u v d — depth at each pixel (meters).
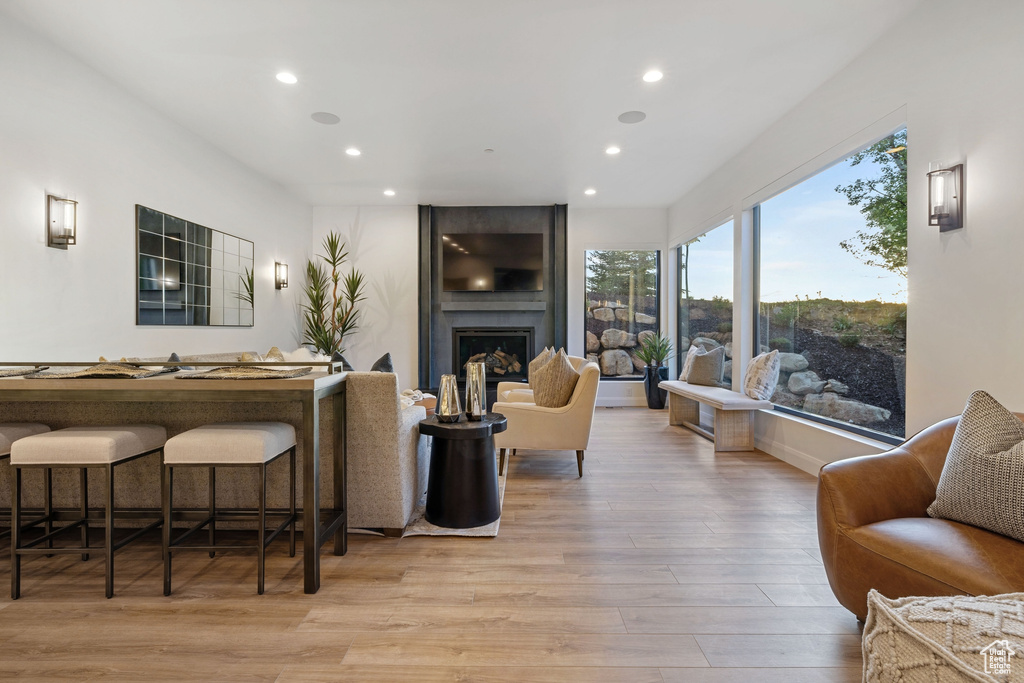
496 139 4.36
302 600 1.82
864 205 3.10
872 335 3.05
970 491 1.48
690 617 1.72
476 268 6.68
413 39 2.87
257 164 5.00
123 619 1.69
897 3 2.54
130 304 3.50
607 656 1.51
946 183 2.32
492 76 3.28
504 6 2.58
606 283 6.92
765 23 2.72
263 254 5.37
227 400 1.90
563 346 6.61
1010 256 2.08
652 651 1.53
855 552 1.54
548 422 3.41
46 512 2.29
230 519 2.31
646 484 3.28
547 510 2.79
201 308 4.30
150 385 1.90
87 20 2.67
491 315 6.75
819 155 3.42
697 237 5.94
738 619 1.71
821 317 3.54
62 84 2.95
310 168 5.13
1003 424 1.51
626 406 6.84
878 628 0.87
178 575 2.01
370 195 6.16
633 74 3.26
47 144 2.86
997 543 1.37
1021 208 2.04
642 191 6.01
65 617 1.70
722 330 5.27
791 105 3.70
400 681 1.39
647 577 2.01
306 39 2.86
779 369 4.12
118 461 1.89
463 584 1.95
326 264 6.66
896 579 1.41
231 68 3.17
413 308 6.65
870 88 2.92
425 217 6.57
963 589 1.25
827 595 1.87
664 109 3.76
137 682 1.38
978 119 2.22
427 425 2.55
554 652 1.53
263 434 1.92
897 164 2.82
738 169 4.67
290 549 2.21
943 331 2.42
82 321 3.11
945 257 2.40
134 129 3.52
